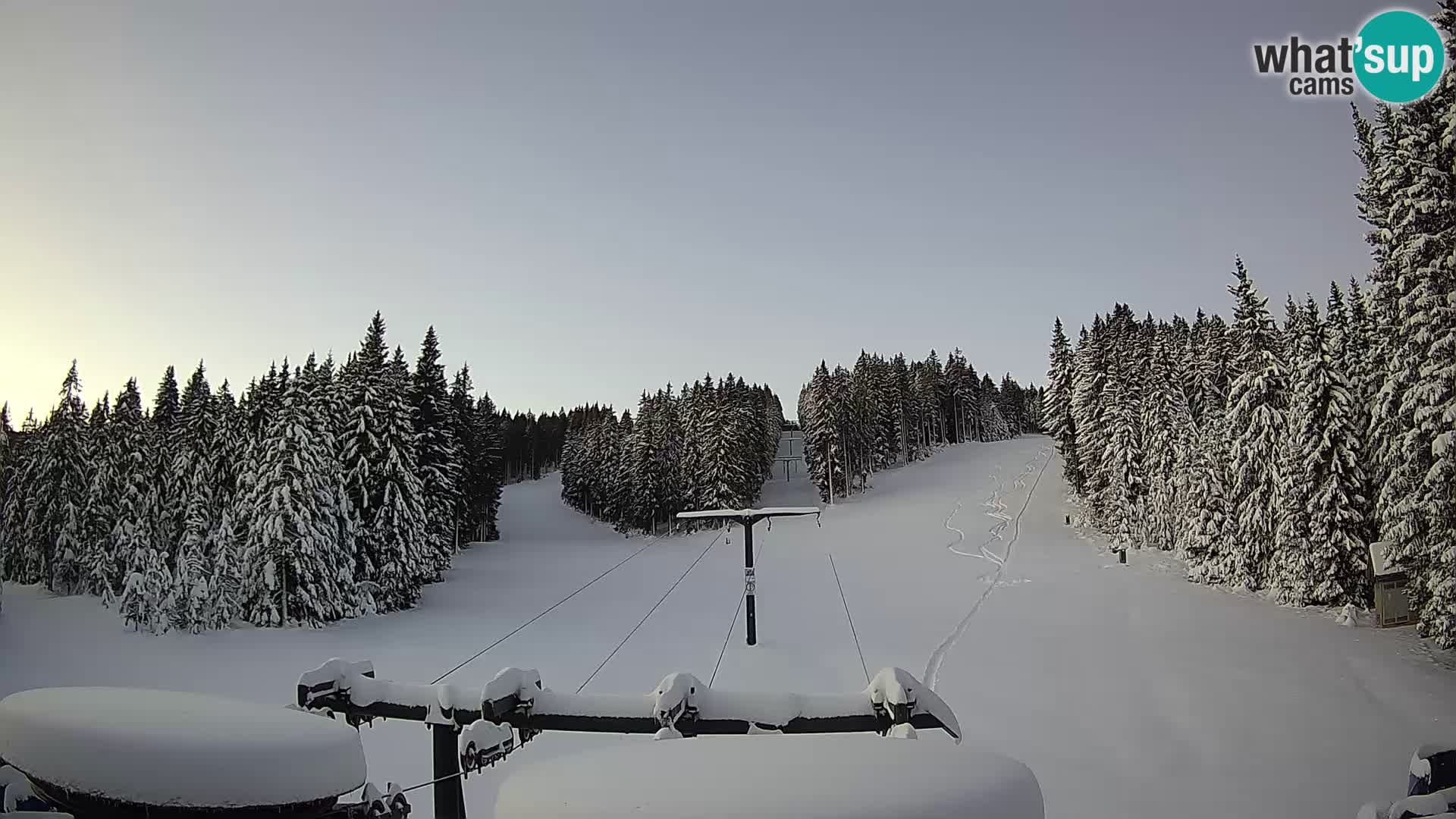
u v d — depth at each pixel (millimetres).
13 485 51938
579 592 39688
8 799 2322
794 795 1334
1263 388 31250
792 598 35094
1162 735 15617
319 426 34469
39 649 27281
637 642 26875
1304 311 28062
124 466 46375
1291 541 28125
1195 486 34750
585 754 1623
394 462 36781
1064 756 14570
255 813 1936
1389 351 21016
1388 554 21219
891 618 29297
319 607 31578
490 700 4660
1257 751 14656
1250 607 28375
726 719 4574
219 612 30891
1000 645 23969
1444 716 16172
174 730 2029
